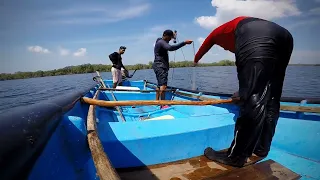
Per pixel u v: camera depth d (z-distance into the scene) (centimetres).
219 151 233
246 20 211
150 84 916
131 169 207
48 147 115
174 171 207
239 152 186
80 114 218
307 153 265
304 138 271
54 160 116
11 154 53
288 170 187
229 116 292
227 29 237
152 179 193
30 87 6169
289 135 283
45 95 3634
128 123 246
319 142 259
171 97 620
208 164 218
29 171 61
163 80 559
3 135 59
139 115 459
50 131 95
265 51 178
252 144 179
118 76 895
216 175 181
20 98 3369
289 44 194
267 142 191
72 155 143
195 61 362
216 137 247
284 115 304
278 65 189
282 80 201
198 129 234
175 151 223
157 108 545
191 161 225
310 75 5062
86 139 153
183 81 2794
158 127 238
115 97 588
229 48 261
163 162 220
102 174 104
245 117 177
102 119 364
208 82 3098
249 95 177
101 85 766
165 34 555
